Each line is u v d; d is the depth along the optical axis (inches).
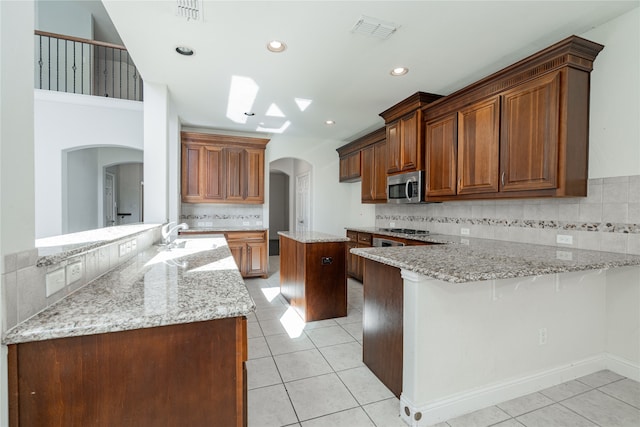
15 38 34.2
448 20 81.8
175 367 38.4
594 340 85.1
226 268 63.6
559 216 96.3
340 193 231.9
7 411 32.9
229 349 40.5
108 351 36.1
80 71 213.0
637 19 77.7
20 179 34.2
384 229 177.0
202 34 88.4
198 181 182.9
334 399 72.5
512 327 73.5
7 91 32.5
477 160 107.1
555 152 84.0
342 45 94.2
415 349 63.4
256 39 91.0
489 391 70.5
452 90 129.0
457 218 137.9
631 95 79.3
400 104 139.3
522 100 92.4
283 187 398.3
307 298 120.8
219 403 40.1
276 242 374.6
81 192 200.1
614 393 75.1
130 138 164.7
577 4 75.7
